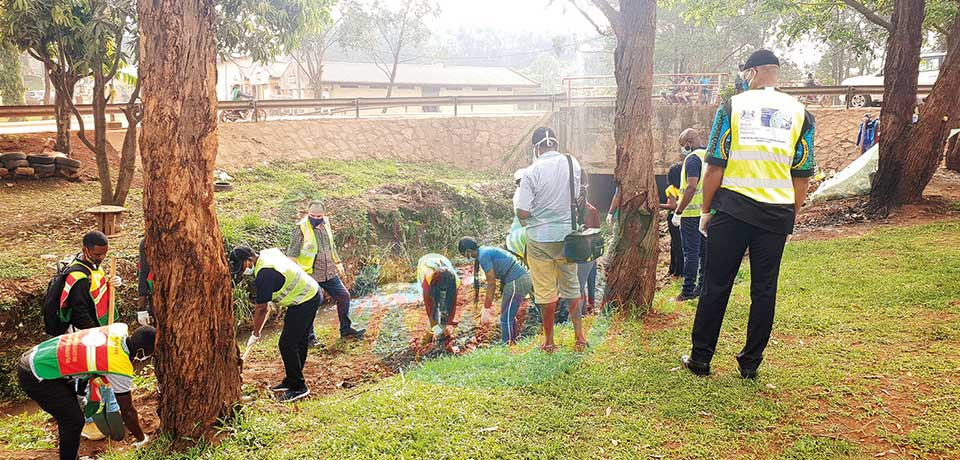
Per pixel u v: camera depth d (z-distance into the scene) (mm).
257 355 6250
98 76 9508
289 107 15422
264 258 5004
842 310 5172
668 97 16406
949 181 10781
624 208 5422
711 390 3920
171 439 3727
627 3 5277
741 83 4273
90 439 4461
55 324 4492
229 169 12758
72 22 8836
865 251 7039
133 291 7559
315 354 6121
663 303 5879
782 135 3785
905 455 3137
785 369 4145
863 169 10047
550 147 4270
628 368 4309
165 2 3445
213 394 3773
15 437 4578
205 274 3676
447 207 8805
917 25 8703
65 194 10641
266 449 3586
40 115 12102
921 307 5066
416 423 3703
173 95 3490
